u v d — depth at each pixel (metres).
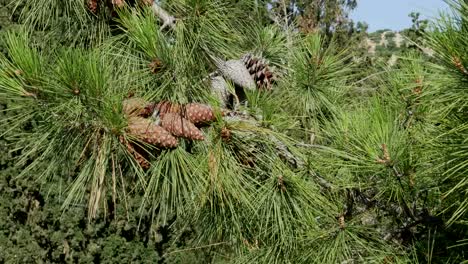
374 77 3.24
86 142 2.19
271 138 2.41
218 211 2.62
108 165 2.28
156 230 7.11
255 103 2.55
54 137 2.13
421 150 2.48
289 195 2.45
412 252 2.56
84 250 7.14
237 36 2.64
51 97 2.03
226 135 2.28
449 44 1.90
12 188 6.84
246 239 2.73
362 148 2.54
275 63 3.10
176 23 2.38
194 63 2.39
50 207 6.94
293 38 3.18
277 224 2.55
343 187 2.56
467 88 1.94
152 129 2.13
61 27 2.61
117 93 2.17
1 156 6.69
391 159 2.42
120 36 2.38
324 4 6.13
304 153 2.54
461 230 2.50
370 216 2.72
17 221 6.99
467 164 2.05
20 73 2.03
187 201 2.46
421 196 2.73
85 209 6.98
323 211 2.62
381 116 2.55
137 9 2.33
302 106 3.07
